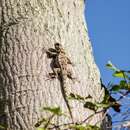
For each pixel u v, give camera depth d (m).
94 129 6.09
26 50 7.27
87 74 7.61
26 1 7.68
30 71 7.11
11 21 7.54
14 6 7.66
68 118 6.84
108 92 6.27
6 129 6.55
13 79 7.08
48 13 7.64
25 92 6.95
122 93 6.23
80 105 7.06
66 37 7.59
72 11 7.99
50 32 7.48
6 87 7.06
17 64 7.18
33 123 6.73
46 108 5.54
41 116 6.76
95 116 7.15
